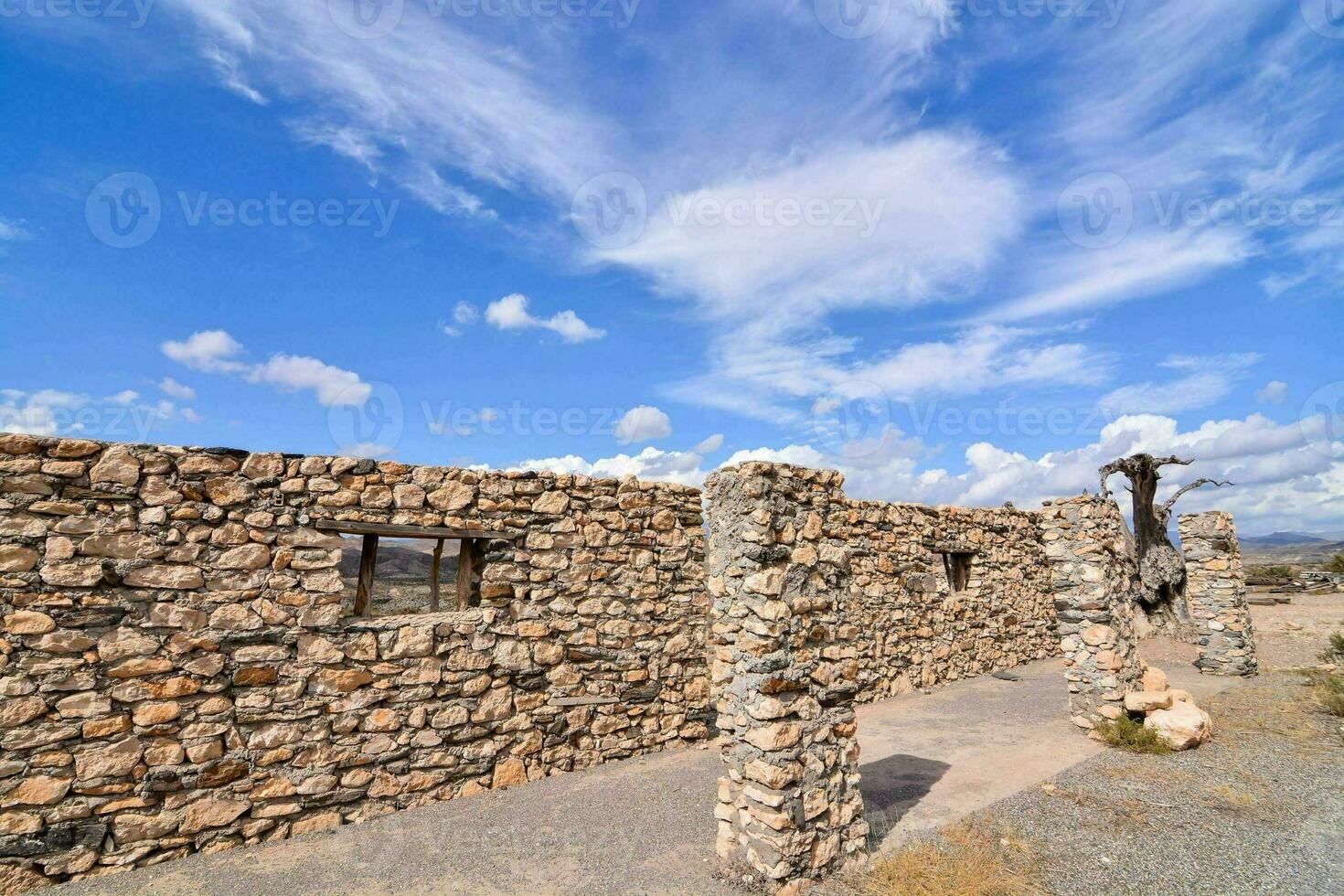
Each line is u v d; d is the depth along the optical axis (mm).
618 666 7695
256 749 5488
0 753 4617
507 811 6090
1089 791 6402
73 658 4895
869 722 9352
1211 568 12633
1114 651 8594
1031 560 14742
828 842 4844
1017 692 11234
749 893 4574
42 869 4688
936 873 4734
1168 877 4738
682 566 8406
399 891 4672
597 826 5758
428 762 6289
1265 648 14734
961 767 7246
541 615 7188
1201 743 7793
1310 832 5422
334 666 5902
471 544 7090
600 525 7742
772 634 4785
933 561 12289
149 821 5039
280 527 5781
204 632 5371
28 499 4859
